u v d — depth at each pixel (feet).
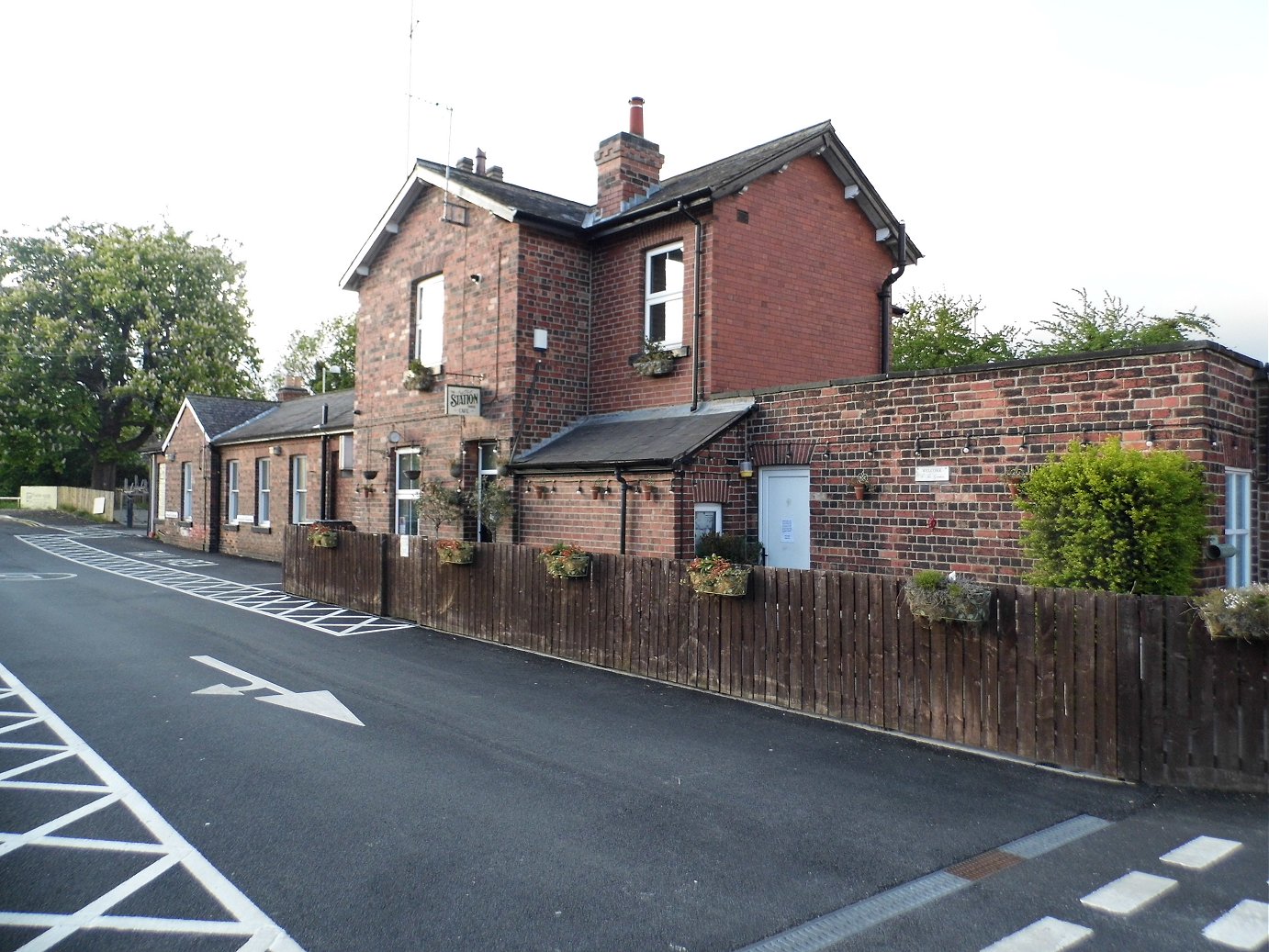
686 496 39.17
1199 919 14.33
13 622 45.55
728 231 45.96
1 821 18.70
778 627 28.14
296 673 33.17
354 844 17.46
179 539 101.14
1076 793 20.08
